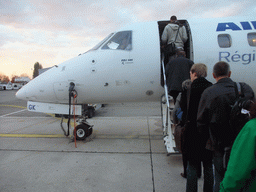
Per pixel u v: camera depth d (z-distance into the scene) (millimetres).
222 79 1975
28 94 4688
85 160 3697
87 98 4555
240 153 1277
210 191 2191
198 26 4137
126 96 4449
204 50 3910
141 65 4086
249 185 1310
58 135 5512
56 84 4438
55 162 3637
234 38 3920
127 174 3113
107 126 6539
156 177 2996
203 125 1990
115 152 4070
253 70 3900
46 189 2742
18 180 3010
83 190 2695
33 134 5672
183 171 3170
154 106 12445
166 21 4539
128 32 4297
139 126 6453
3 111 11039
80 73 4297
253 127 1256
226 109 1828
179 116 2689
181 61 3373
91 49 4699
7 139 5188
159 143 4598
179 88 3312
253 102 1423
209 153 2133
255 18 4223
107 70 4195
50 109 4898
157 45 4078
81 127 4801
